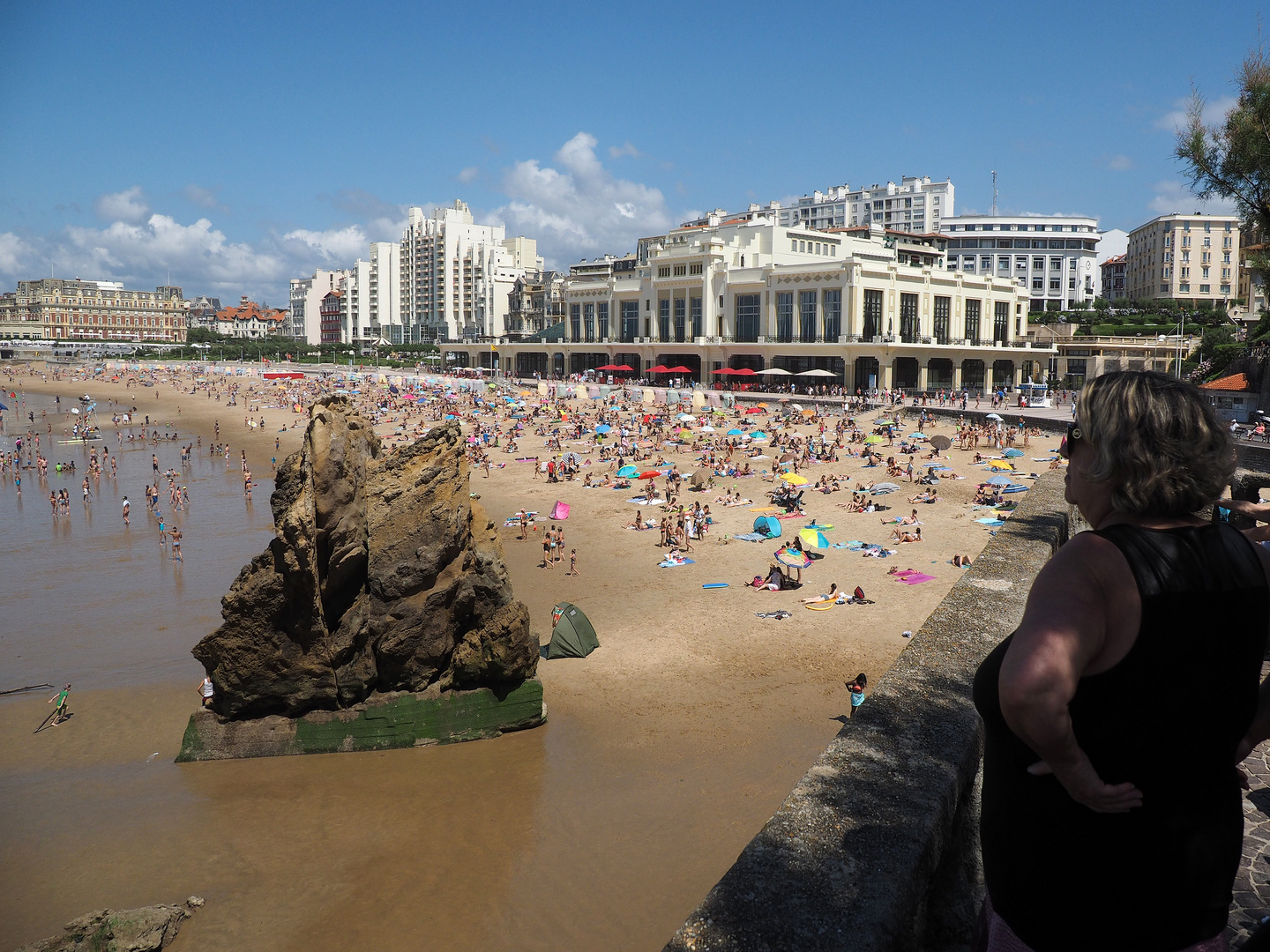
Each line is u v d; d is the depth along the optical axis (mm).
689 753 20266
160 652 28406
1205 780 2008
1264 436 30219
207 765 20656
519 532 43031
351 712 21031
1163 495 2021
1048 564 2109
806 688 23531
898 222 195500
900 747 3564
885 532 40531
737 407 85188
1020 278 174375
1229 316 98625
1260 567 2113
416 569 20750
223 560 41031
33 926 14812
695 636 27688
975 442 62875
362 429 21391
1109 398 2115
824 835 2969
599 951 14016
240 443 86750
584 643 26344
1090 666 1954
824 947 2447
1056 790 2057
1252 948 1997
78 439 88125
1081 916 2043
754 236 112938
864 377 93438
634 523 43781
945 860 3332
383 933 14531
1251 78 26719
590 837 17141
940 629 5043
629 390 100562
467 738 21391
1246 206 27609
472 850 16828
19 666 27172
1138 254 144750
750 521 43531
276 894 15562
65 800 18969
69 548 43312
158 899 15492
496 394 108688
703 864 16125
